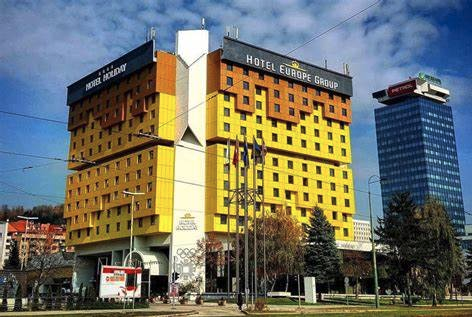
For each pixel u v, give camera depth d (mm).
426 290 55750
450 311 38219
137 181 83188
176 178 80625
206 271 79375
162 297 66562
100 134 96125
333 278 67000
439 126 177125
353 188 99312
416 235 57250
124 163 87438
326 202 93688
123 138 89688
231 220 80000
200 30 87250
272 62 90125
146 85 85938
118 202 86625
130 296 39625
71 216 98625
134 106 87562
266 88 89500
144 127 85125
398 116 179375
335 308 44625
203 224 80812
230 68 85062
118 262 88625
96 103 98125
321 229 68125
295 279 78312
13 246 135500
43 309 38719
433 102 178750
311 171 93188
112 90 94500
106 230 89750
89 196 94938
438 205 59469
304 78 94562
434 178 168625
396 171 175250
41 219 173250
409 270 57281
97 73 97438
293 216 80312
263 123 87875
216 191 79875
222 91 83750
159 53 84938
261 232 65688
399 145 176625
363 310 40719
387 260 58281
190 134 83312
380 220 59875
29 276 86625
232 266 75062
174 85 85312
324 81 97812
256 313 35500
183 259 77625
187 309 41500
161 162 80000
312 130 95062
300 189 90500
